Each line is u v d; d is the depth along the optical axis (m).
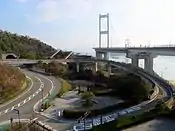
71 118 76.69
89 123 70.69
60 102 94.56
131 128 63.12
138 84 105.50
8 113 81.25
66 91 112.75
